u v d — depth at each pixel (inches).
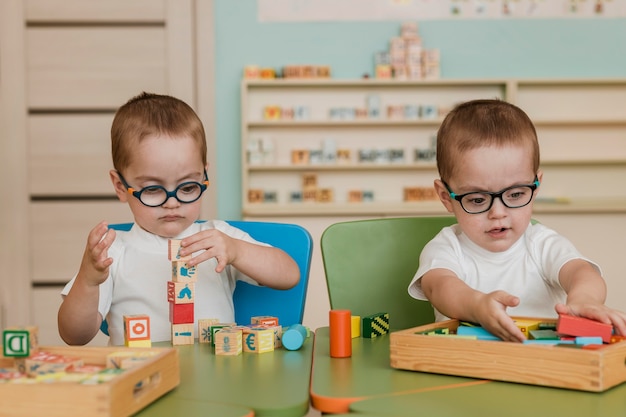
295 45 139.6
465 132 44.6
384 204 134.0
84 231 133.9
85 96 133.6
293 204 135.7
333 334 37.8
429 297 46.0
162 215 47.3
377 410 27.8
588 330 33.8
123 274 50.8
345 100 139.9
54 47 133.0
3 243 132.7
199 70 134.3
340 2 139.5
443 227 57.4
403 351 34.5
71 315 44.8
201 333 42.2
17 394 25.9
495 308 35.3
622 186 140.1
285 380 32.8
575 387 30.0
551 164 140.0
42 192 133.5
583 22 140.1
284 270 49.6
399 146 139.6
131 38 133.6
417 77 136.2
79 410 25.5
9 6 132.0
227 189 139.1
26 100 133.0
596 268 46.3
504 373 31.7
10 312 132.6
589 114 140.5
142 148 46.2
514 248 49.8
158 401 29.4
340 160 136.3
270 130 139.2
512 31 140.1
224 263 43.9
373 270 56.7
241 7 139.1
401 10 139.6
